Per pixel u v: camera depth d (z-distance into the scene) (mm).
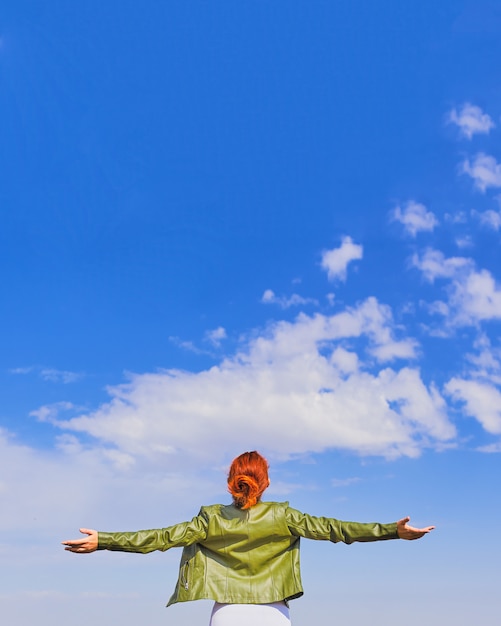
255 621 4734
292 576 4887
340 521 4879
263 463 5102
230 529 4867
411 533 4703
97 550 4664
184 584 4859
